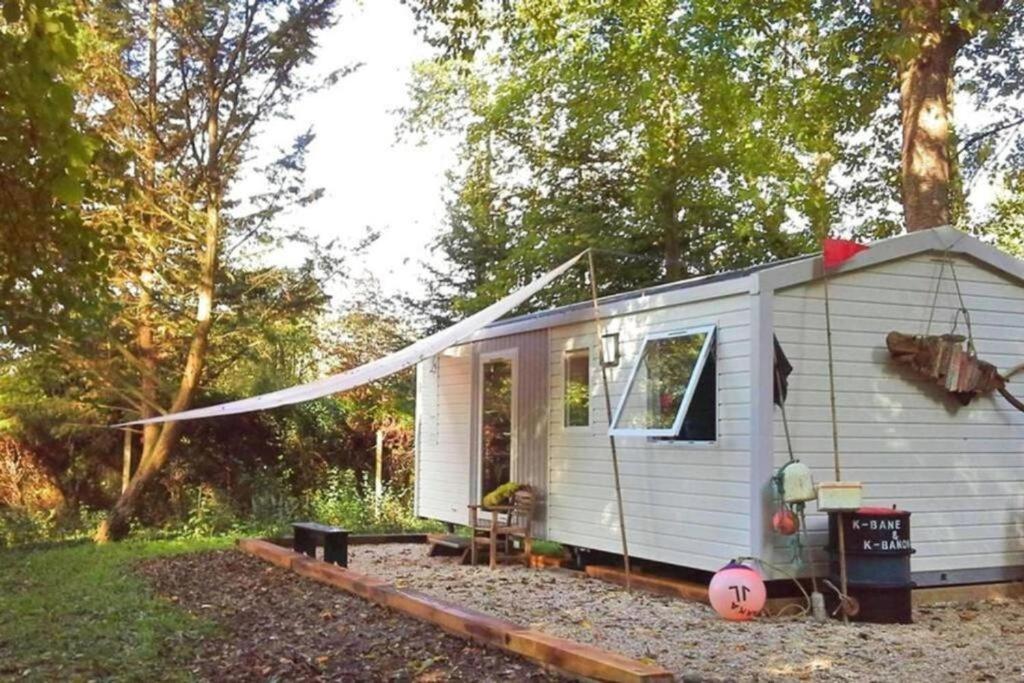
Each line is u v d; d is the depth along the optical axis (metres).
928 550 8.23
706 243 19.66
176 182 14.03
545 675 5.28
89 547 12.68
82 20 12.38
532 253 19.23
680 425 7.81
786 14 14.81
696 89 16.17
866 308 8.14
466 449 12.40
